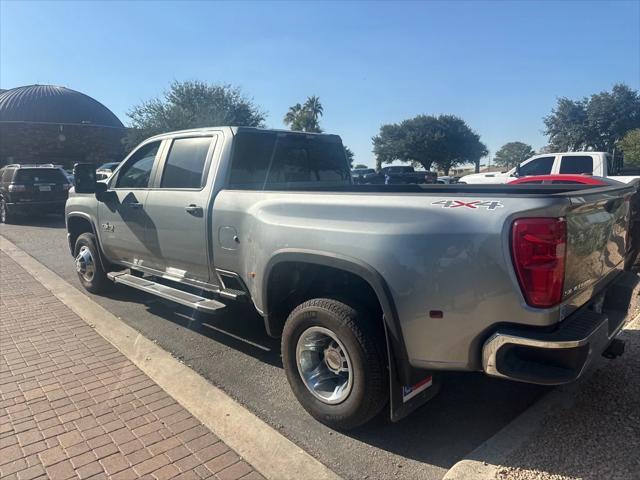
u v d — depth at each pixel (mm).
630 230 3957
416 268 2830
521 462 2857
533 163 14141
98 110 49938
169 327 5438
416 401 3158
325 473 2885
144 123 36406
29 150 41625
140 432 3342
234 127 4551
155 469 2953
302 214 3453
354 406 3162
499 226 2623
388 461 3027
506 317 2645
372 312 3217
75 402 3760
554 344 2537
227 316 5797
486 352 2713
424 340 2879
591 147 44469
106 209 5812
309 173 5254
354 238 3078
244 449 3127
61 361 4531
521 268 2582
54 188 15469
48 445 3203
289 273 3705
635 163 29875
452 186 4773
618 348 3545
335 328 3172
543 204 2566
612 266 3434
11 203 14930
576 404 3465
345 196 3273
